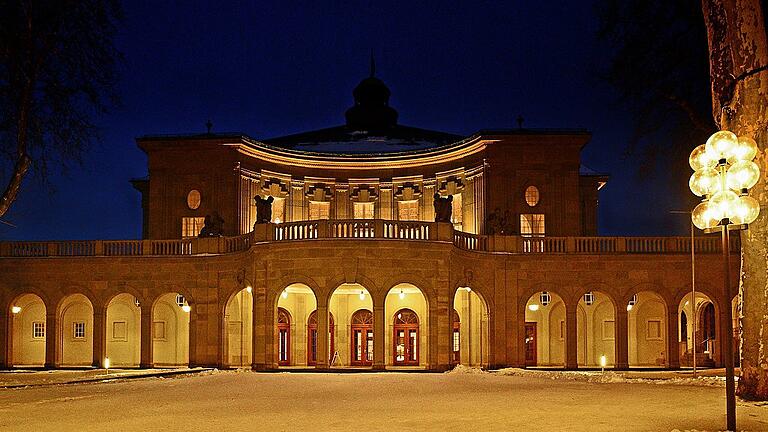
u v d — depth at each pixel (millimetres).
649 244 45906
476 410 19969
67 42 34312
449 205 41719
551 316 49750
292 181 53438
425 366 43625
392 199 53875
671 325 45188
